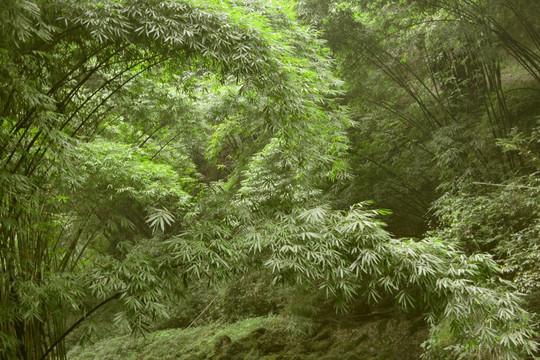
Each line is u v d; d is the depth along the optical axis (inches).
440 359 244.2
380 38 337.1
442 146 302.7
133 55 167.0
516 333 151.3
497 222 245.8
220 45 148.4
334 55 339.0
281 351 378.3
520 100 354.3
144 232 441.1
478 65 344.8
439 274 152.1
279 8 217.2
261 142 329.4
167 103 324.5
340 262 151.2
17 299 143.6
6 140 134.8
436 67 398.6
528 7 306.3
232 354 383.2
